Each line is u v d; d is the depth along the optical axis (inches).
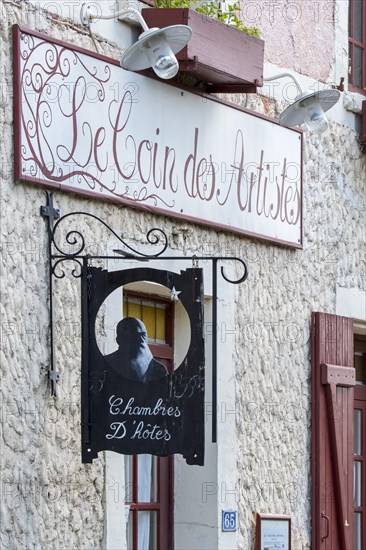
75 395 296.5
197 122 335.3
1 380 278.2
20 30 285.9
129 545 327.6
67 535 293.1
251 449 350.3
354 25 415.5
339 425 378.3
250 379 351.6
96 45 311.0
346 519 378.9
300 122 347.9
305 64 385.7
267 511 354.9
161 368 277.9
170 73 295.9
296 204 371.6
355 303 398.3
